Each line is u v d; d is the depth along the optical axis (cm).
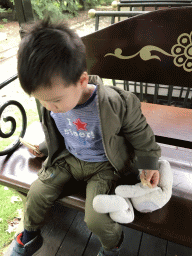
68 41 71
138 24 120
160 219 97
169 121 134
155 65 127
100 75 142
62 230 141
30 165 126
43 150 122
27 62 68
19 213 181
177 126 129
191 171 118
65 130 104
